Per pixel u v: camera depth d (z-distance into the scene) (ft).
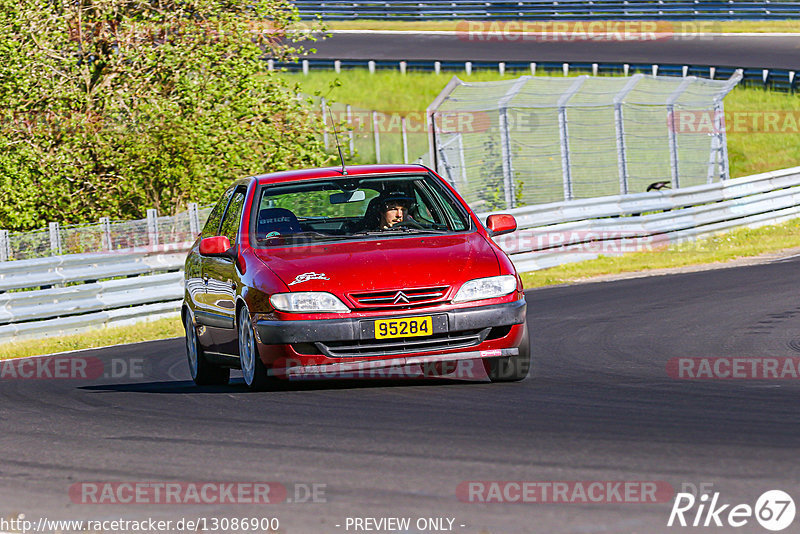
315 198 115.44
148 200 263.90
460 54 492.13
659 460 59.31
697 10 529.86
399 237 95.09
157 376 116.47
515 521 49.62
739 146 405.18
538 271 213.25
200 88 261.44
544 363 106.83
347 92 447.01
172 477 61.62
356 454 64.44
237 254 95.09
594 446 63.46
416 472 59.21
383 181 100.12
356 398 84.69
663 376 95.04
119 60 259.60
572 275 203.00
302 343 85.66
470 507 52.08
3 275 171.12
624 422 70.79
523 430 69.05
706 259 211.82
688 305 150.20
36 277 174.50
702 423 69.72
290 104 271.90
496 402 80.43
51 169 245.65
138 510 55.26
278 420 76.84
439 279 86.89
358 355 85.66
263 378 89.51
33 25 251.60
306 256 90.94
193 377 110.01
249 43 268.62
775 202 260.42
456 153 284.41
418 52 498.69
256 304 87.81
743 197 253.44
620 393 84.07
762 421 69.92
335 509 53.01
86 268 181.06
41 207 252.62
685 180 315.37
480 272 88.12
